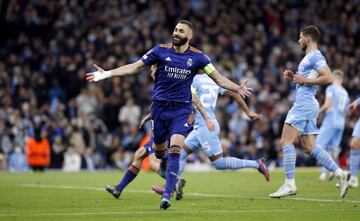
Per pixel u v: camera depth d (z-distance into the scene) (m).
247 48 84.56
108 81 75.88
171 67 29.05
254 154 68.88
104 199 33.97
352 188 40.62
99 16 83.31
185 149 36.69
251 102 74.75
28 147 63.88
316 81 33.06
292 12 93.69
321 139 48.19
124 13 84.75
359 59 88.50
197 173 57.03
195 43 83.62
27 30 81.19
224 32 86.00
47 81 75.25
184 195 36.06
